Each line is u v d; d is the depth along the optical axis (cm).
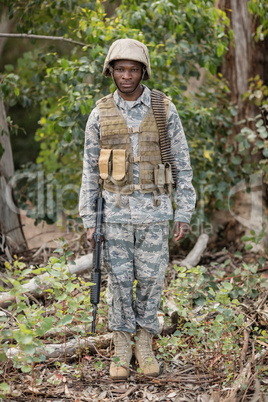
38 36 429
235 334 287
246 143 462
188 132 457
